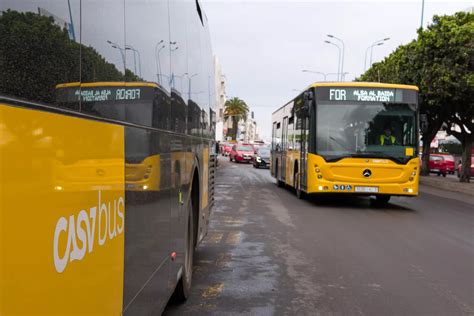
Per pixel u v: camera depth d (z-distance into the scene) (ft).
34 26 5.86
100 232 7.80
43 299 5.80
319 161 45.96
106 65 8.39
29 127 5.57
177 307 17.35
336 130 46.19
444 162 131.95
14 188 5.18
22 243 5.32
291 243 29.32
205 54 26.03
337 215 42.04
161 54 13.00
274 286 20.18
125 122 9.37
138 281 10.26
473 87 79.92
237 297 18.63
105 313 8.05
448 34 80.07
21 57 5.52
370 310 17.37
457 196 67.67
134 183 9.95
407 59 93.76
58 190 6.26
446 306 17.95
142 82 10.84
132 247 9.75
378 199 53.67
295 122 57.98
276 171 74.90
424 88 87.61
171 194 14.21
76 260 6.80
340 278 21.59
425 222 39.50
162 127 12.90
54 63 6.35
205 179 24.50
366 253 26.84
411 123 46.57
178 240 15.62
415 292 19.66
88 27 7.57
